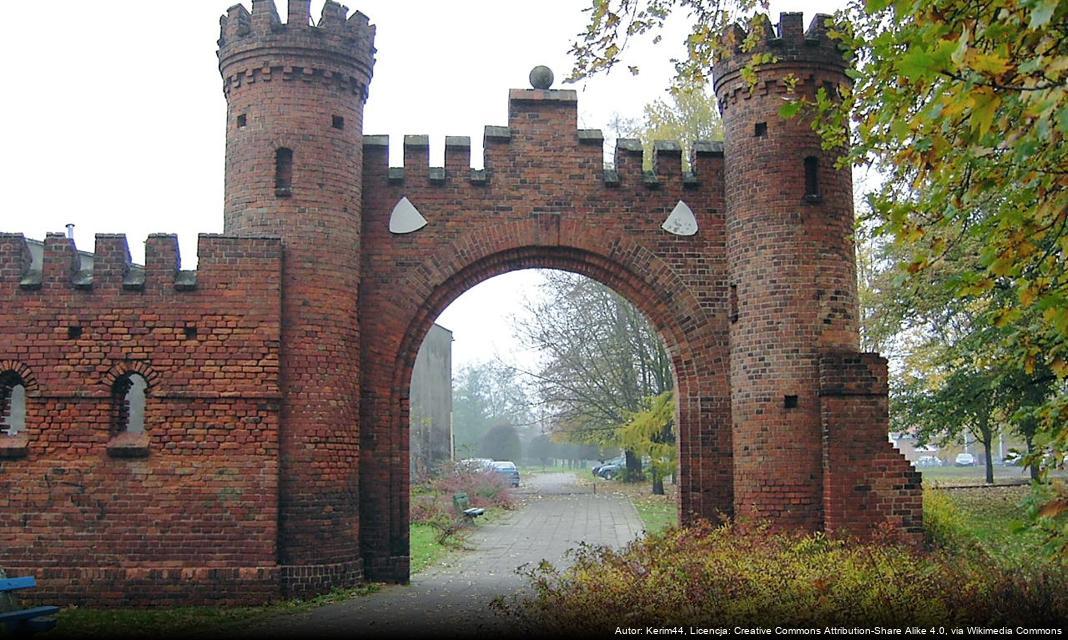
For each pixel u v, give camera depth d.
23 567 16.22
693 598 10.43
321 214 17.33
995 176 8.90
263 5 17.64
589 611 10.24
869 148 11.24
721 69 18.64
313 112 17.52
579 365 45.34
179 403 16.55
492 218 18.59
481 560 22.61
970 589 10.65
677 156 18.98
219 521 16.34
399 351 18.31
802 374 17.50
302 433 16.73
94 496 16.34
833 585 10.86
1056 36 7.22
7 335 16.69
